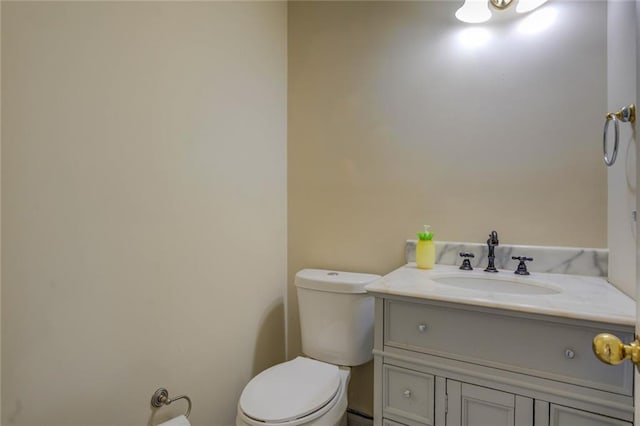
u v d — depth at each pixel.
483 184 1.42
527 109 1.34
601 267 1.21
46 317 0.89
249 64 1.60
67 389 0.93
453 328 1.02
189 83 1.29
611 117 0.98
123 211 1.06
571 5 1.26
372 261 1.66
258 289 1.67
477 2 1.30
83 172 0.96
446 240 1.49
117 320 1.05
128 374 1.08
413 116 1.56
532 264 1.32
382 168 1.63
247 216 1.59
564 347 0.88
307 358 1.53
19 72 0.83
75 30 0.94
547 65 1.30
